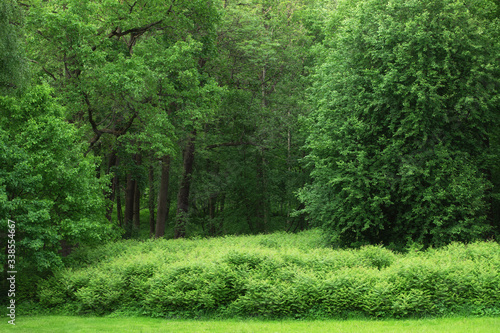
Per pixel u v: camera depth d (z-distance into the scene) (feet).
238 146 107.96
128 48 72.59
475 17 60.03
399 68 57.72
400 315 35.78
